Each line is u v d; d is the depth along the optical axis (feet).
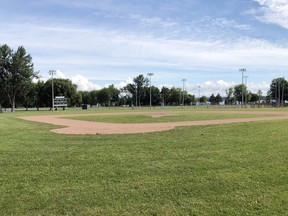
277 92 496.64
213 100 586.45
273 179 25.64
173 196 21.93
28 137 51.96
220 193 22.61
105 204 20.52
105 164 30.37
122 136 52.49
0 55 270.67
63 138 50.11
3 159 32.73
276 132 53.52
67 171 27.94
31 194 22.24
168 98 558.56
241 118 108.58
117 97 564.71
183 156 33.71
